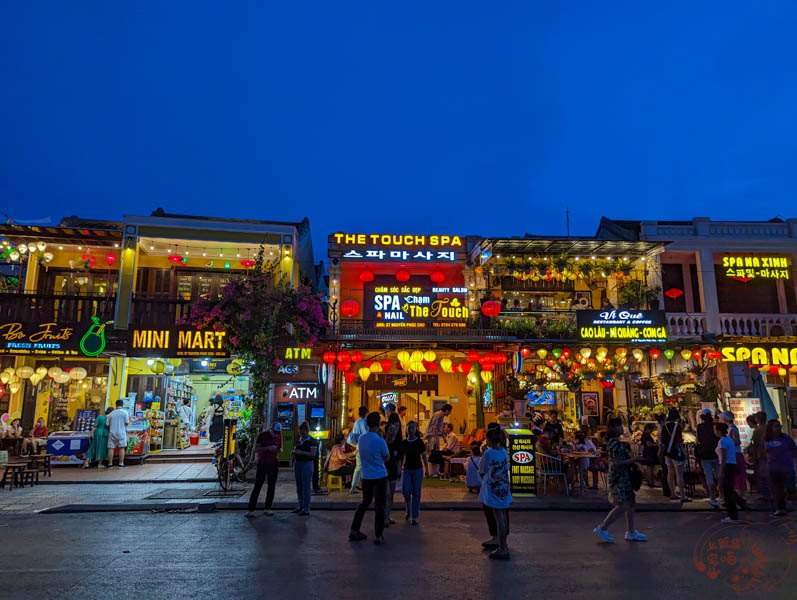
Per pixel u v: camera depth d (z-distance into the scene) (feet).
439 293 57.67
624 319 53.06
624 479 24.16
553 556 21.36
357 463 37.27
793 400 53.78
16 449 49.39
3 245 55.72
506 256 57.88
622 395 60.39
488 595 16.51
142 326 52.70
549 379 58.85
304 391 52.16
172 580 17.97
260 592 16.72
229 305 43.68
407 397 61.16
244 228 58.44
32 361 58.39
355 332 53.67
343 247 58.49
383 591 16.84
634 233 63.82
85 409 57.52
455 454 45.85
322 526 27.30
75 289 58.80
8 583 17.61
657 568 19.62
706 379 54.49
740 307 61.16
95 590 16.89
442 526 27.53
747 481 39.78
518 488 37.24
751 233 61.67
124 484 42.14
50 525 27.48
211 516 30.09
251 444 43.73
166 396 60.70
